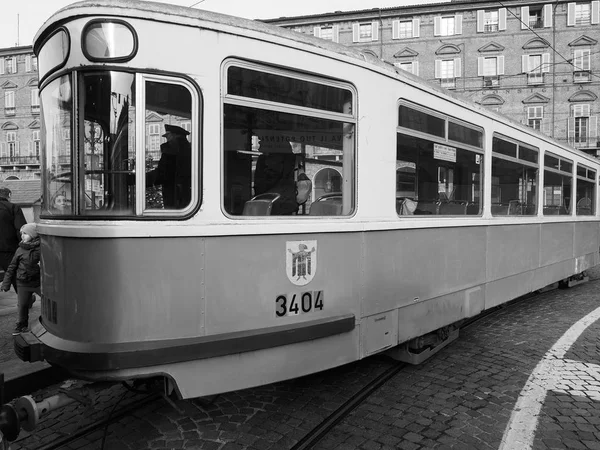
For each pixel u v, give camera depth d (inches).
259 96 130.9
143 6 114.4
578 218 376.8
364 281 157.9
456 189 211.3
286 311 136.2
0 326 246.1
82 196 115.0
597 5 1471.5
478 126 225.3
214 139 122.6
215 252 123.2
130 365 110.8
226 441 137.8
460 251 212.1
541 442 137.9
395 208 170.7
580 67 1492.4
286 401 165.3
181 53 118.0
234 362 125.4
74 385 125.9
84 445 136.1
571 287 411.2
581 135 1501.0
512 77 1531.7
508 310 317.4
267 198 134.4
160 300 116.3
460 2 1536.7
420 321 185.8
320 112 144.3
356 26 1609.3
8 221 271.4
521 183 278.7
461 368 200.4
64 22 116.3
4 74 1966.0
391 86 166.6
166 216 116.9
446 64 1568.7
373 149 160.1
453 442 137.9
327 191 149.3
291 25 1649.9
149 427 146.6
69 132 117.6
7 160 1964.8
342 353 150.3
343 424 149.6
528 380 185.8
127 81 113.4
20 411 115.0
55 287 121.3
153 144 115.9
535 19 1535.4
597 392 174.2
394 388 178.5
